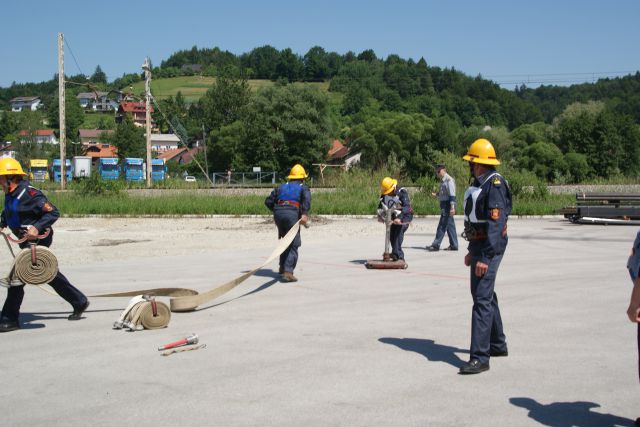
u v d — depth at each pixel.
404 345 6.39
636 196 21.45
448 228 14.05
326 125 75.81
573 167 67.62
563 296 8.80
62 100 39.31
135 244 15.53
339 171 37.16
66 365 5.80
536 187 27.97
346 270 11.23
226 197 28.84
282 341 6.56
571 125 72.31
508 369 5.62
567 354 6.07
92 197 29.59
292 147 75.31
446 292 9.17
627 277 10.34
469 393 5.02
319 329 7.05
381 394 5.00
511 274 10.68
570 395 4.98
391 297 8.83
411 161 71.88
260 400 4.88
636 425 4.39
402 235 11.85
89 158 57.72
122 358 6.01
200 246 15.09
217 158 78.94
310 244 15.22
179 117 136.25
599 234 17.47
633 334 6.78
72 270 11.31
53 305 8.51
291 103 74.94
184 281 10.16
